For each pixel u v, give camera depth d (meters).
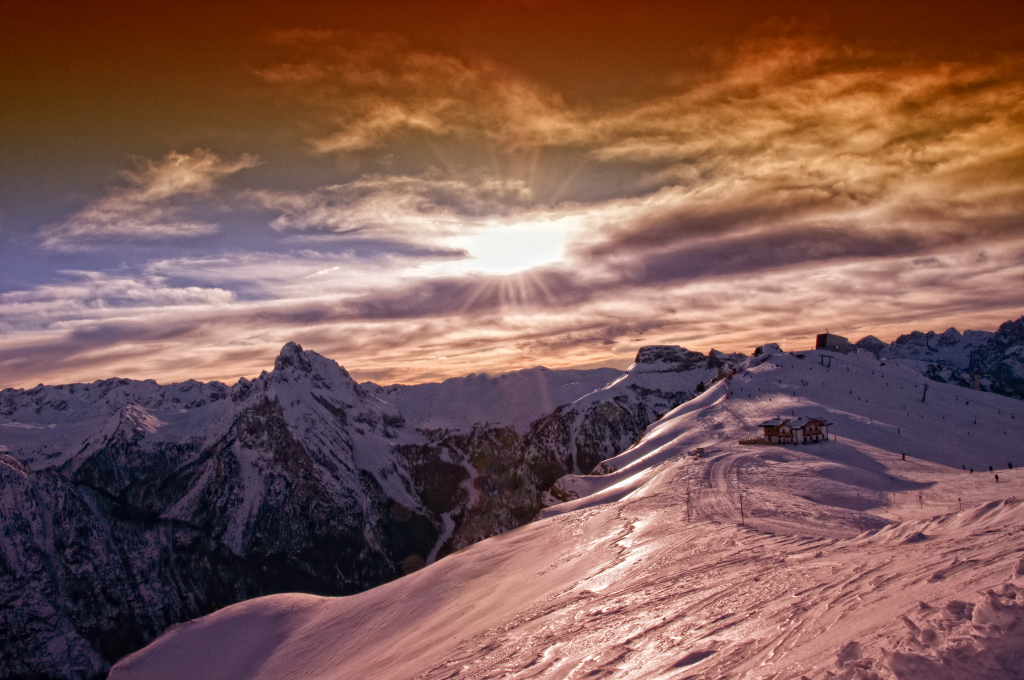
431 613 59.03
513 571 60.28
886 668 10.84
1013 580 11.90
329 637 72.88
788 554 32.81
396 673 37.50
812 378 187.50
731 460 96.56
